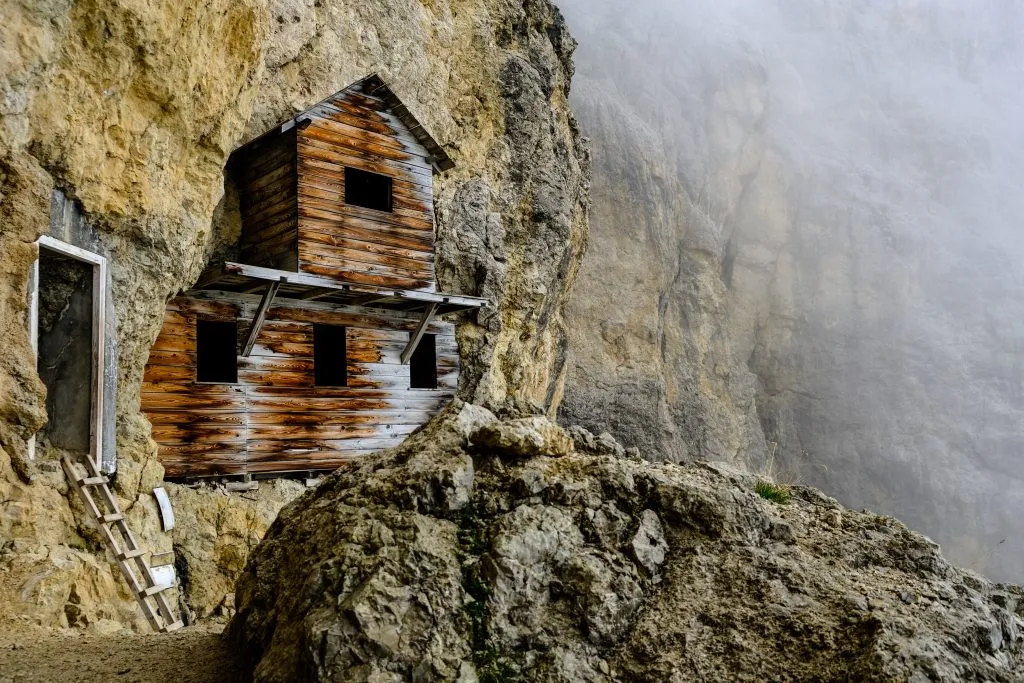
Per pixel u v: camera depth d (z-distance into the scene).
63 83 9.41
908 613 4.43
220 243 14.98
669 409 42.25
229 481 14.22
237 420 14.30
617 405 38.62
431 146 15.96
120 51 10.12
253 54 12.48
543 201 22.97
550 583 4.64
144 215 11.16
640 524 4.96
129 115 10.66
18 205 8.34
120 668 5.55
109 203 10.52
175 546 12.80
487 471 5.23
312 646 4.15
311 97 16.03
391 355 16.50
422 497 4.91
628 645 4.49
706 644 4.39
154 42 10.50
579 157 27.83
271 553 5.52
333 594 4.47
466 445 5.44
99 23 9.79
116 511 9.94
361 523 4.77
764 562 4.75
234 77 12.27
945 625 4.37
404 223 15.62
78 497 9.79
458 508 4.91
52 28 8.98
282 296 14.98
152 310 11.94
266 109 15.22
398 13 18.61
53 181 9.48
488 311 19.62
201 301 14.18
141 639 6.54
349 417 15.67
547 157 23.36
